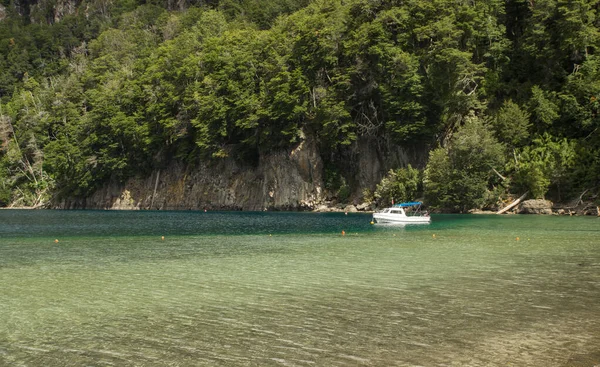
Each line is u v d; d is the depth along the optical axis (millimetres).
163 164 132625
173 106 129000
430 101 93125
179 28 184750
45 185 156875
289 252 41281
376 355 16906
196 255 40156
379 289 26594
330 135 100188
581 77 88125
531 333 19062
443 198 85312
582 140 83375
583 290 25938
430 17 96000
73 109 160625
